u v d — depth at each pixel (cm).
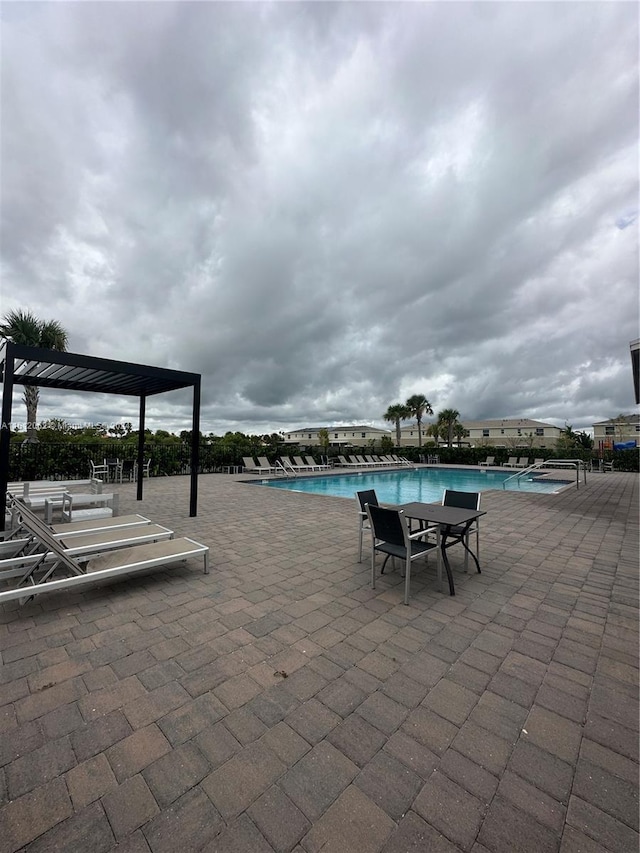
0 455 535
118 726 203
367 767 177
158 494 1106
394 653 276
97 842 143
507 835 147
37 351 567
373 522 394
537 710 218
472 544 573
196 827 148
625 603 364
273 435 4772
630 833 148
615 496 1079
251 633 304
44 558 396
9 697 225
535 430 4753
